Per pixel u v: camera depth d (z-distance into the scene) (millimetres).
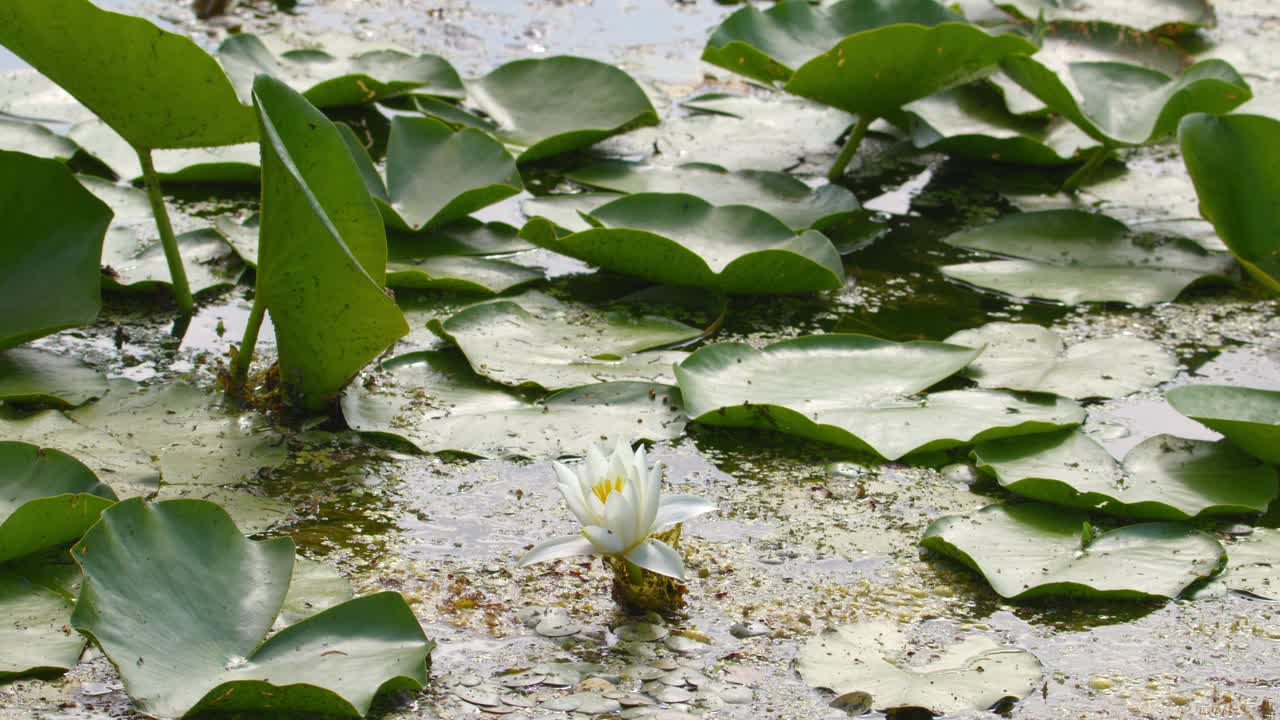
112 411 4973
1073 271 5273
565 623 4793
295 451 4957
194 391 5012
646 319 5172
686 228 5273
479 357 5070
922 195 5469
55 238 5039
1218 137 5234
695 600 4824
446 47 6102
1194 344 5160
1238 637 4805
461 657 4762
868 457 4988
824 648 4777
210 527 4770
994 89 5629
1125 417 5039
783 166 5520
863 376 5059
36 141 5410
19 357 5035
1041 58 6000
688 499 4805
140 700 4676
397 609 4754
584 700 4730
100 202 5059
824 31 5555
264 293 4945
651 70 6074
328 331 4953
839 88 5398
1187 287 5270
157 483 4883
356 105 5617
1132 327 5191
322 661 4723
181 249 5227
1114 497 4902
